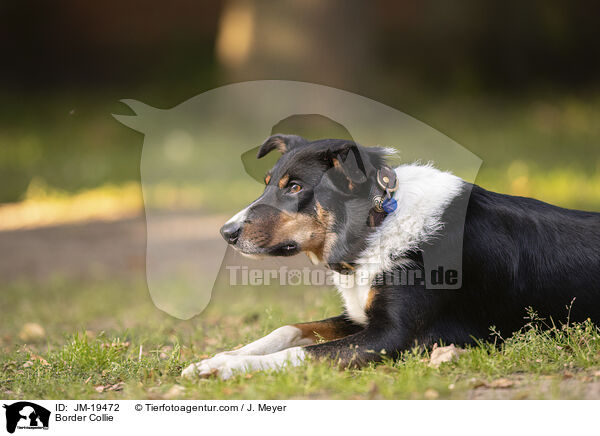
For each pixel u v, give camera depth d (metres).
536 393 5.64
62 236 17.06
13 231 17.69
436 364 6.33
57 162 23.92
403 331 6.65
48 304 12.00
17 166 23.61
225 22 23.95
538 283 6.86
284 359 6.48
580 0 31.84
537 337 6.56
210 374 6.41
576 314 6.84
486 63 31.94
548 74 31.27
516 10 32.06
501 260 6.81
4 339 9.50
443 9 32.72
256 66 22.83
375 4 24.78
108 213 19.02
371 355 6.52
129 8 34.97
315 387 5.95
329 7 23.12
